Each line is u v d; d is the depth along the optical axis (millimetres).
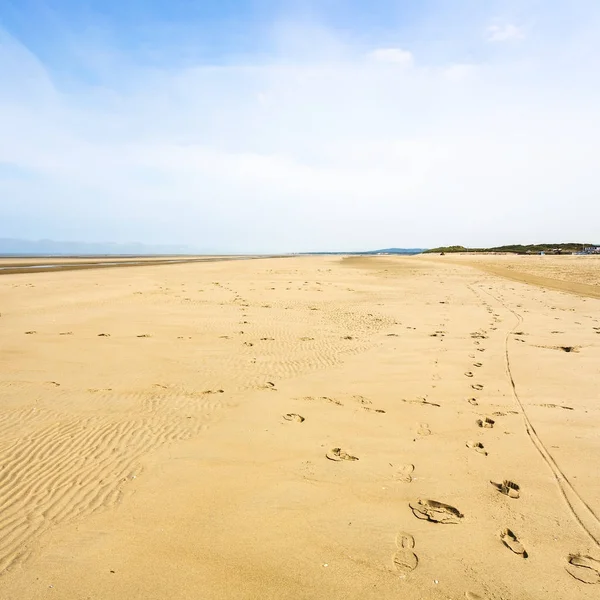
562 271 30359
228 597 2654
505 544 3123
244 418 5449
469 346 9031
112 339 9266
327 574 2840
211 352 8555
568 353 8367
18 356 7848
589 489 3797
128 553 3033
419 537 3209
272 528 3303
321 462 4332
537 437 4824
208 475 4082
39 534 3232
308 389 6516
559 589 2711
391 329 10930
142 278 23109
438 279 25891
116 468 4207
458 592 2689
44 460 4340
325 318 12438
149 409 5684
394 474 4094
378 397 6148
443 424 5215
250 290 18609
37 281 20422
